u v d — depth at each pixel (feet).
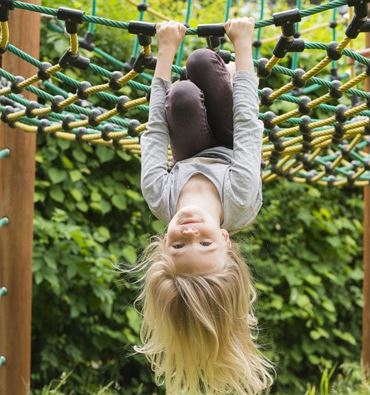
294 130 12.34
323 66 10.79
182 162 10.50
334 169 15.81
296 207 22.80
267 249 22.50
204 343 10.19
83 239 19.98
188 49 21.68
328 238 22.54
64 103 12.35
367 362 18.72
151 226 21.59
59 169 20.39
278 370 22.41
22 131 15.64
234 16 23.79
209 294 9.94
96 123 12.73
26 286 15.94
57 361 20.58
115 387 21.33
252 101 10.19
